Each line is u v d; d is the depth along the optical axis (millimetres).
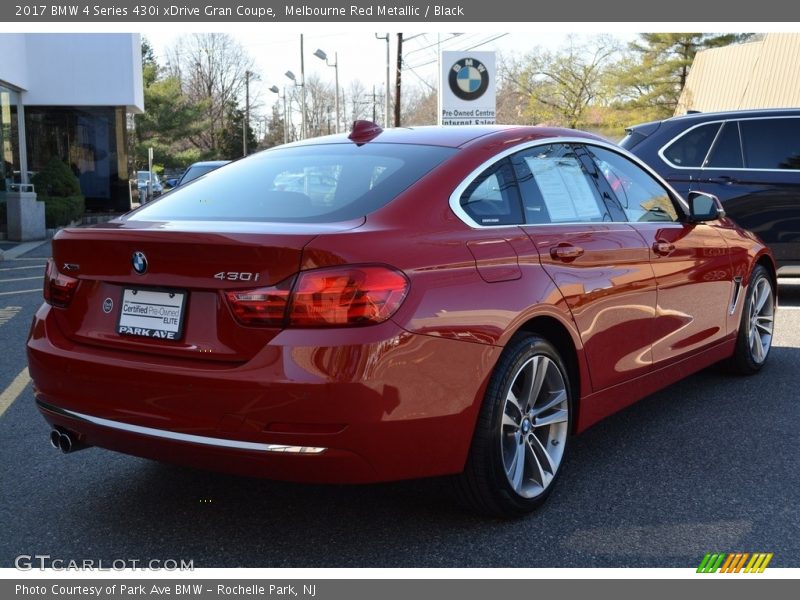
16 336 6996
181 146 70500
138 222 3254
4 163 20188
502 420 3127
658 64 51188
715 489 3600
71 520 3328
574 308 3469
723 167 7930
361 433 2703
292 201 3238
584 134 4090
